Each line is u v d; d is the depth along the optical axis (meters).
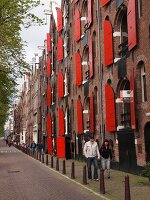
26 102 95.62
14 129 126.31
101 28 23.52
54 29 43.53
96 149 15.53
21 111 107.75
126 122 19.41
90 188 13.20
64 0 37.12
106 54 21.56
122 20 20.81
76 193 12.24
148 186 12.98
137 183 13.85
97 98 24.80
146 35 16.31
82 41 28.97
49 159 32.53
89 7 25.94
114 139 20.84
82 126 28.27
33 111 74.31
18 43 24.83
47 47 47.50
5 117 44.50
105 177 16.28
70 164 25.58
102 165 15.91
